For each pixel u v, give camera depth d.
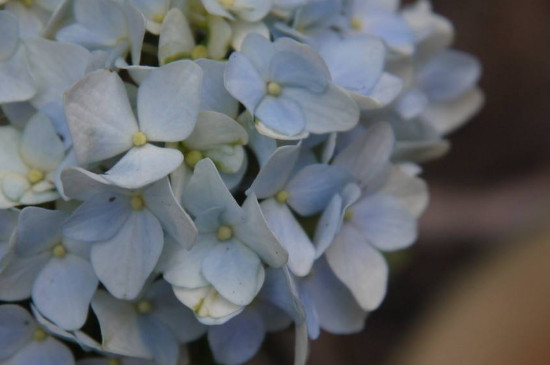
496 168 0.90
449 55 0.66
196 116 0.54
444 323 0.76
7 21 0.56
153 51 0.56
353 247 0.58
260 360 0.70
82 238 0.55
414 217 0.59
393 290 0.84
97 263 0.55
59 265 0.56
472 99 0.67
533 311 0.74
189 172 0.55
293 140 0.56
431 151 0.62
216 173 0.54
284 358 0.70
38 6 0.57
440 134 0.66
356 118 0.56
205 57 0.56
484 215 0.87
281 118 0.55
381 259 0.58
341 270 0.58
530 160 0.90
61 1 0.57
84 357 0.58
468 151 0.91
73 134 0.53
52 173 0.56
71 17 0.57
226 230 0.55
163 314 0.57
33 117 0.56
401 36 0.60
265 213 0.56
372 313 0.84
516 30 0.91
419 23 0.63
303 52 0.55
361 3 0.61
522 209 0.86
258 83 0.56
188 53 0.56
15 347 0.57
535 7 0.91
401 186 0.59
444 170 0.90
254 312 0.58
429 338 0.76
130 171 0.54
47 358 0.57
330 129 0.56
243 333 0.58
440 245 0.86
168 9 0.56
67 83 0.56
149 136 0.55
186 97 0.54
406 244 0.59
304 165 0.57
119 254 0.55
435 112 0.66
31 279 0.56
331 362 0.81
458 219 0.87
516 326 0.73
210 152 0.55
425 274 0.85
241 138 0.55
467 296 0.76
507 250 0.78
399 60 0.60
